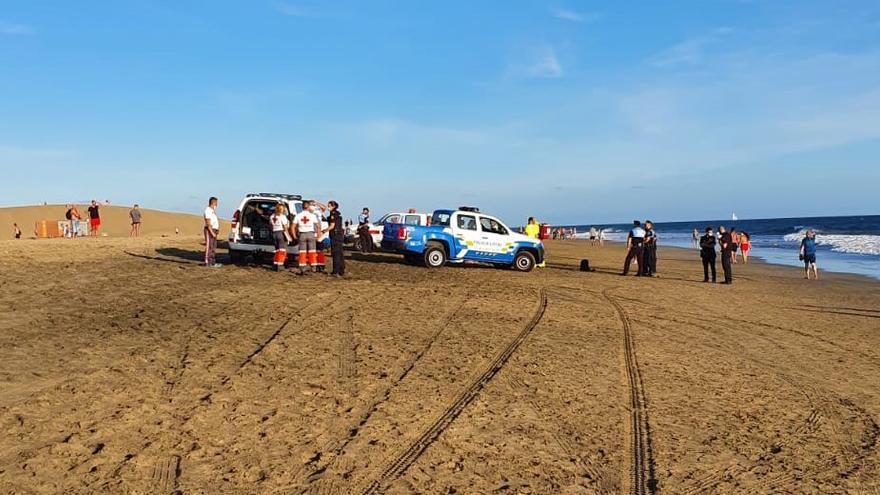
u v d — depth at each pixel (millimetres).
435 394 7504
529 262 23047
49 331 9406
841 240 60438
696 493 5324
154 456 5383
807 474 5812
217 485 4930
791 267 32844
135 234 38344
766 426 7070
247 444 5770
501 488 5207
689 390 8273
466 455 5836
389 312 12281
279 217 17281
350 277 17266
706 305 16125
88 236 38562
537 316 12875
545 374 8602
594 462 5852
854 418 7484
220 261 20188
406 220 30125
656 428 6820
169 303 12039
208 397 6926
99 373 7477
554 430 6598
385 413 6777
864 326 14016
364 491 4996
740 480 5625
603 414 7168
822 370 9766
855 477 5777
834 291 20984
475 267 23219
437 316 12148
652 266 24125
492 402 7344
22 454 5246
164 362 8094
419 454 5785
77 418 6090
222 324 10477
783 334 12609
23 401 6422
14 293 12320
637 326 12539
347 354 9062
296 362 8492
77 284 13789
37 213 56719
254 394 7121
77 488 4730
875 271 30062
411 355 9195
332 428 6281
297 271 17672
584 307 14477
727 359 10148
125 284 14078
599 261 32094
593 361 9477
